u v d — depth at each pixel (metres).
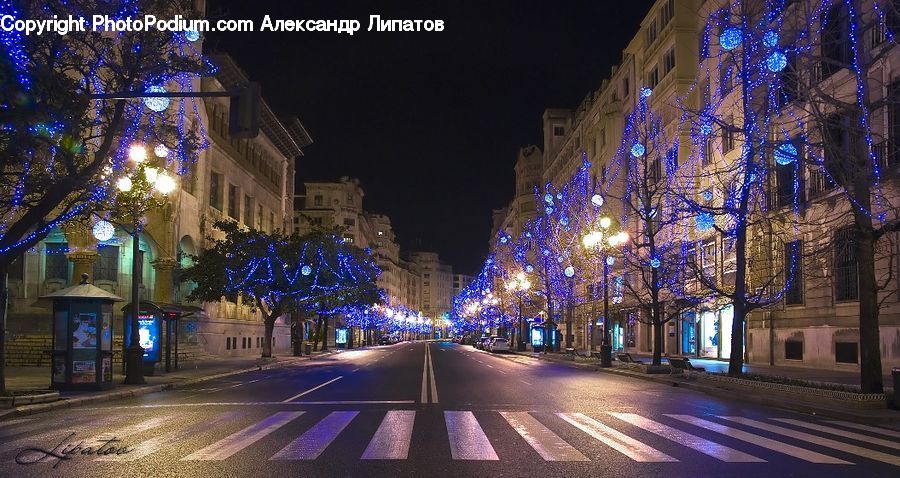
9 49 12.91
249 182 54.91
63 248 33.72
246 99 12.32
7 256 16.03
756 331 32.00
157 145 19.84
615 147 53.06
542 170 90.56
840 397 14.61
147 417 13.60
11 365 30.98
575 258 49.81
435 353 60.53
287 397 17.61
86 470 8.23
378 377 25.59
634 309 44.06
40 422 13.16
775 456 9.08
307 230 111.12
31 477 7.86
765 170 20.73
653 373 26.27
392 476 7.78
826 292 26.81
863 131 14.41
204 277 38.66
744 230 20.69
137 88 16.80
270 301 45.12
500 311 77.75
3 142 12.78
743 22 19.14
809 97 15.33
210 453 9.25
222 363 36.28
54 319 19.05
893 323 22.73
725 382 19.80
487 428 11.62
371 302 60.88
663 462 8.62
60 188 15.52
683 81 40.81
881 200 20.52
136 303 21.92
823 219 25.42
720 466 8.40
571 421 12.59
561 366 35.91
